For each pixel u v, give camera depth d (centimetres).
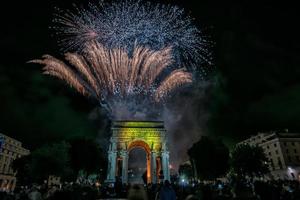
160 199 1670
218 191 2503
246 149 7338
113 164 8056
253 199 921
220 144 7694
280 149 10756
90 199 3294
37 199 2061
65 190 1038
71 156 7544
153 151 8362
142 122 8838
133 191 827
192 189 2909
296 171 10275
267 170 7338
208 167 7344
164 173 8044
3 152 11944
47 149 6694
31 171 6600
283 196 2244
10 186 12644
